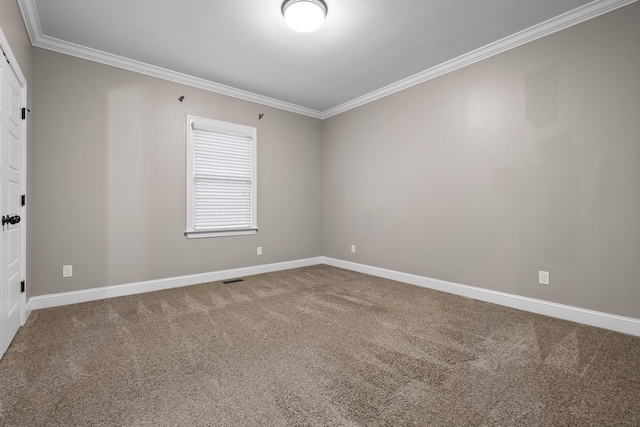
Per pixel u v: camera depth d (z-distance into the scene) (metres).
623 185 2.33
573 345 2.12
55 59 2.93
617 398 1.52
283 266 4.69
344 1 2.37
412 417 1.38
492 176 3.08
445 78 3.48
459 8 2.47
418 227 3.77
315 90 4.20
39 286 2.85
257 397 1.53
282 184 4.70
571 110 2.57
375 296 3.31
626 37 2.30
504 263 3.00
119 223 3.29
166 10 2.47
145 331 2.35
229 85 4.01
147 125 3.46
